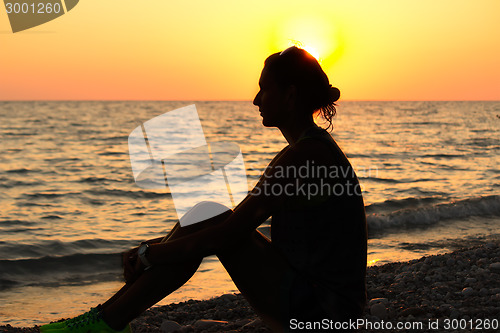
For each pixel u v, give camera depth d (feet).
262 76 7.11
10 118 235.40
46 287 23.49
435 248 28.55
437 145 134.51
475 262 18.16
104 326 7.06
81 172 80.07
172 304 16.48
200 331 12.08
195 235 6.77
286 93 6.90
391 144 136.36
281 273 6.90
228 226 6.72
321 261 6.78
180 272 7.05
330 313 6.68
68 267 27.32
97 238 36.37
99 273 26.30
